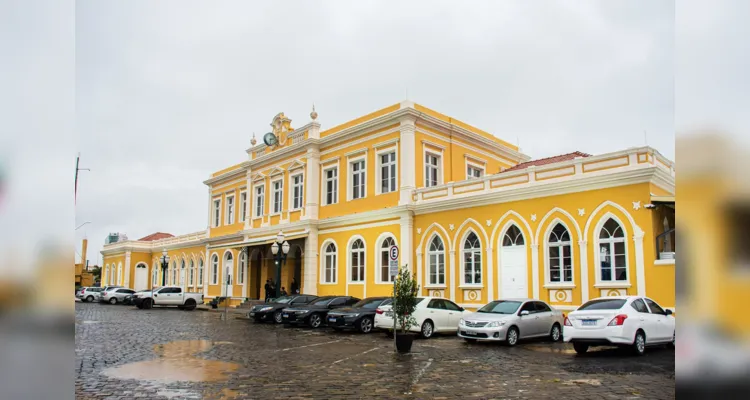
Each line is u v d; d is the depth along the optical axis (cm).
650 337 1397
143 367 1211
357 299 2450
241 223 4053
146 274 5856
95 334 1962
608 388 958
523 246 2064
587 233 1859
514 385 992
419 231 2500
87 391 949
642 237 1711
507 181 2166
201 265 4691
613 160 1830
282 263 3397
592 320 1348
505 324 1602
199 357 1375
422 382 1025
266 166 3688
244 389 963
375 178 2758
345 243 2892
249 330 2153
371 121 2759
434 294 2388
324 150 3150
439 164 2769
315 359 1336
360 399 882
